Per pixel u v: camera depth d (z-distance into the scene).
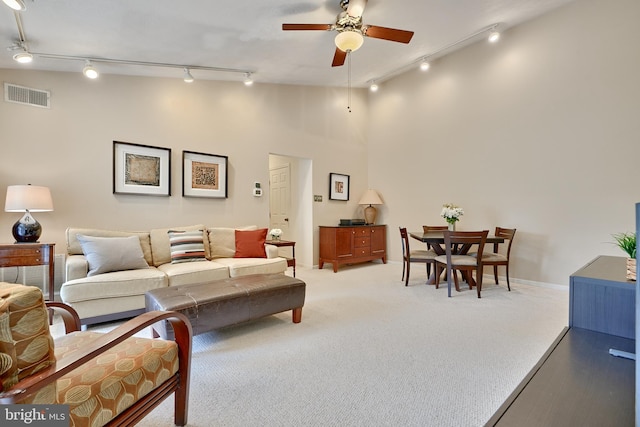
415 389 1.70
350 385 1.74
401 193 5.68
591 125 3.64
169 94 3.91
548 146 3.96
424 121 5.30
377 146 6.07
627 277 1.67
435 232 4.36
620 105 3.46
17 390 0.78
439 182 5.11
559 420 0.95
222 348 2.21
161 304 2.06
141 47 2.92
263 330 2.54
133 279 2.68
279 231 4.56
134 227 3.63
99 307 2.54
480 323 2.69
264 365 1.97
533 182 4.09
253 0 2.45
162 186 3.83
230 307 2.27
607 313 1.62
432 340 2.34
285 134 5.07
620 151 3.46
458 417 1.47
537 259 4.07
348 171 5.95
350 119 5.97
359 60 4.39
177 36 2.80
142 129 3.70
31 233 2.77
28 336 0.83
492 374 1.85
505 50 4.32
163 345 1.34
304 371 1.89
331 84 5.48
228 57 3.49
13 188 2.68
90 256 2.76
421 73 5.32
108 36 2.64
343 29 2.80
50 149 3.15
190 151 4.06
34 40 2.57
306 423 1.43
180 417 1.40
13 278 3.01
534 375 1.22
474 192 4.67
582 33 3.68
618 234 3.46
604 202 3.57
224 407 1.54
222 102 4.38
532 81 4.08
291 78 4.71
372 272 5.03
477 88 4.62
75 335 1.44
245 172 4.59
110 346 1.04
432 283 4.18
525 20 4.07
